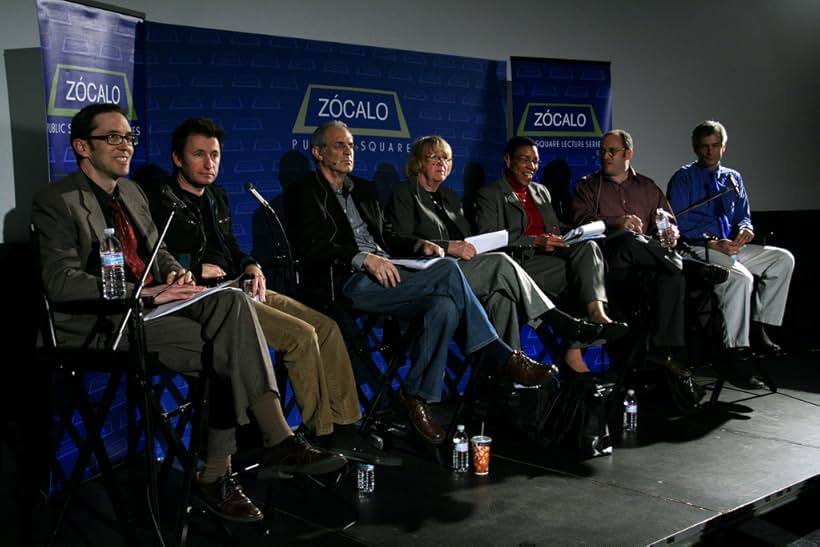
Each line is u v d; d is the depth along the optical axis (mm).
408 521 2461
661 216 4020
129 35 2979
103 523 2430
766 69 5477
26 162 2967
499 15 4363
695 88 5156
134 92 3027
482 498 2654
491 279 3234
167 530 2381
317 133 3240
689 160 5203
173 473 2861
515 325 3250
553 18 4562
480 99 4066
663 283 3637
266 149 3428
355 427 2980
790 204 5695
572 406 3150
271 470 2328
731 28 5281
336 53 3590
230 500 2346
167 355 2354
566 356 3711
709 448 3191
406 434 3340
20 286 2832
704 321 4066
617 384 3539
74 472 2240
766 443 3246
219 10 3420
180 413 2523
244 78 3348
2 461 2801
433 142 3498
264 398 2326
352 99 3654
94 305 2160
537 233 3869
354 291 3117
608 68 4359
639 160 4961
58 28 2625
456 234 3635
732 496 2670
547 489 2740
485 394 3428
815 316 5203
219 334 2301
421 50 4086
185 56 3189
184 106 3199
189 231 2838
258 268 2824
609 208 3973
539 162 4234
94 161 2490
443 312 2947
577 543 2295
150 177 3123
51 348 2242
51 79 2598
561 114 4270
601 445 3090
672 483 2797
